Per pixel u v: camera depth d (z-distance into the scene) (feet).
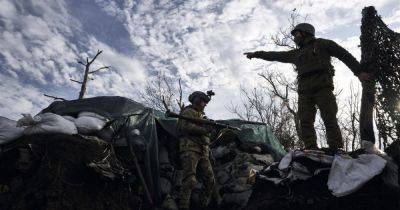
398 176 10.86
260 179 12.75
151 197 16.01
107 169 14.03
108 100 17.75
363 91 12.64
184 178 15.33
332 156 11.76
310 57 13.01
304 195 11.39
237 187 16.88
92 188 13.60
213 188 16.51
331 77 12.82
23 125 13.85
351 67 12.67
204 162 16.11
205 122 16.06
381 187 10.76
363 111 12.50
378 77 12.53
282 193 11.90
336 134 12.29
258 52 14.57
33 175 13.28
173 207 15.60
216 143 20.01
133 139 16.53
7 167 13.25
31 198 12.44
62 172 13.07
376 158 10.96
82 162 13.64
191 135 15.93
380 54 12.66
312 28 13.55
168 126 18.58
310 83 12.84
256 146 20.20
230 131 19.60
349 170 10.94
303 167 11.70
